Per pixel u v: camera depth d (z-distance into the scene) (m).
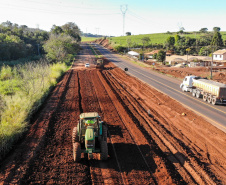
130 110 19.31
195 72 49.25
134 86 33.00
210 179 8.91
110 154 11.05
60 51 68.31
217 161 10.67
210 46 94.81
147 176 9.12
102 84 33.22
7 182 8.28
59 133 13.43
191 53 102.88
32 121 15.61
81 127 9.94
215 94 21.88
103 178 8.97
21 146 11.43
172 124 16.23
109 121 16.02
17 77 29.08
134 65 67.62
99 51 125.25
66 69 54.59
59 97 23.16
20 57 71.62
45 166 9.66
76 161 10.14
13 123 13.15
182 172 9.59
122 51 123.94
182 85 29.86
